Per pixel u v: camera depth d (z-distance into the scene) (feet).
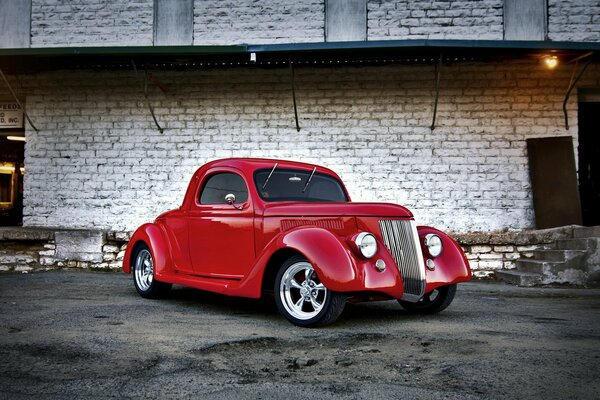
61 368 8.96
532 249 25.07
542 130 27.32
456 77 27.61
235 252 14.48
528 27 27.78
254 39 28.53
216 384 8.18
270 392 7.82
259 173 14.99
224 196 15.34
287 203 14.01
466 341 11.09
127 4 29.07
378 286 11.88
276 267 13.87
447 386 8.14
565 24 27.78
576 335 11.75
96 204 28.43
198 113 28.45
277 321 13.30
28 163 28.94
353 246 12.19
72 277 22.97
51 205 28.60
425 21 28.04
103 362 9.33
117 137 28.60
